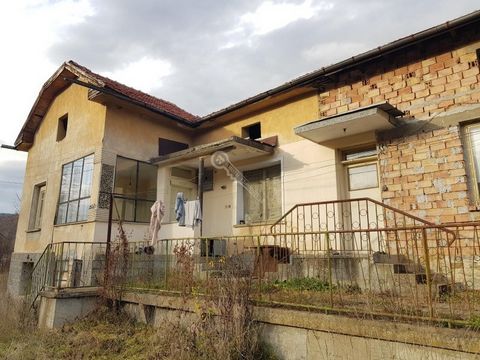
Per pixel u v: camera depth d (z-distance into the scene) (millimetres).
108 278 7676
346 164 8750
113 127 10617
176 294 6340
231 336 4969
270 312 4961
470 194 6703
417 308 4133
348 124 7633
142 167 11133
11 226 36250
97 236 9766
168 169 11398
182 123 11945
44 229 12195
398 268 5867
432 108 7320
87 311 7582
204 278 5953
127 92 11258
